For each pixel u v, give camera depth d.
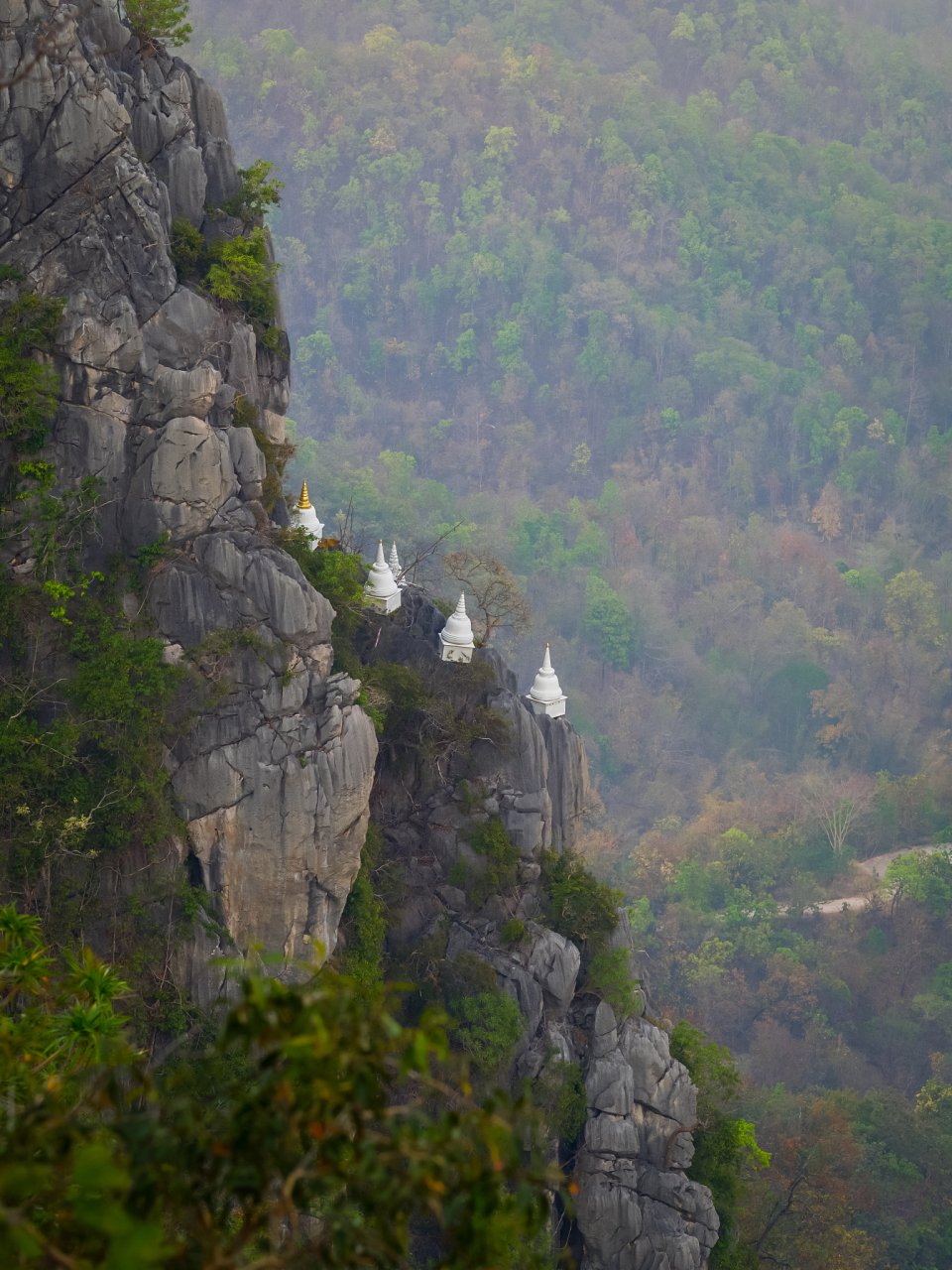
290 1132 12.65
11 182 71.06
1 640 68.94
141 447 72.06
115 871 69.12
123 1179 10.95
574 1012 91.56
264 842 73.50
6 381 68.81
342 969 79.50
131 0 77.62
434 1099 80.88
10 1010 35.41
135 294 72.88
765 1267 115.38
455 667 92.69
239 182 83.25
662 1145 90.12
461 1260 12.59
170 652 72.06
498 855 89.94
